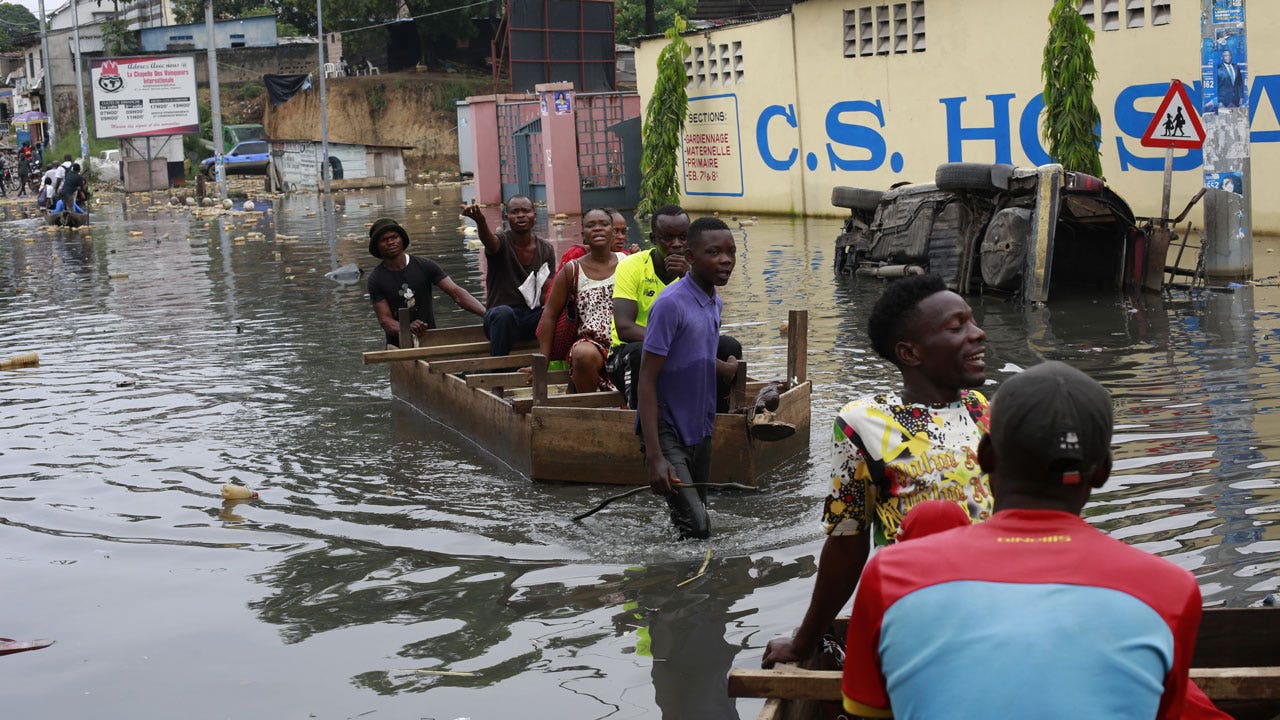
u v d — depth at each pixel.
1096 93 18.25
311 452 7.95
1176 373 8.84
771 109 25.84
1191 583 2.29
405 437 8.31
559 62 40.53
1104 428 2.37
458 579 5.50
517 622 4.95
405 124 58.88
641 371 5.79
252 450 8.02
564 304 8.07
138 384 10.38
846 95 23.58
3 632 5.04
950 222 13.93
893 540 3.49
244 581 5.57
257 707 4.24
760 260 18.00
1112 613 2.21
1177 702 2.29
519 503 6.69
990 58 20.17
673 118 26.73
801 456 7.44
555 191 30.47
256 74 64.81
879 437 3.48
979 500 3.48
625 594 5.21
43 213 36.03
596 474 7.01
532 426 7.10
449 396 8.46
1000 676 2.17
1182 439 7.04
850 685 2.50
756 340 11.19
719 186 28.06
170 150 52.88
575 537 6.03
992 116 20.33
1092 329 10.96
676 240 6.75
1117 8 17.73
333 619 5.06
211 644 4.83
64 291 17.70
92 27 66.31
